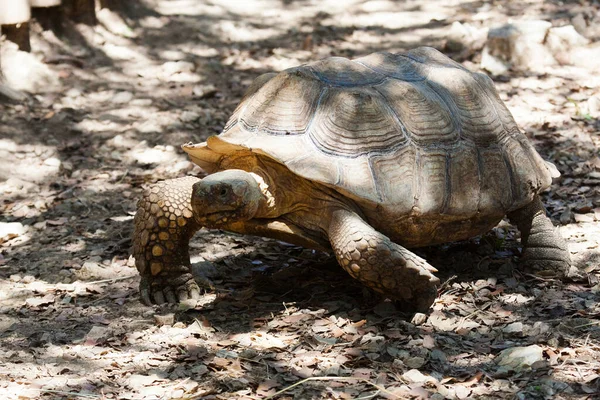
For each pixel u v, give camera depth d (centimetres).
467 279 952
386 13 2192
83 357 787
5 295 951
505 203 914
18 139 1463
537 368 736
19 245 1117
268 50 1939
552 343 779
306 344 799
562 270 948
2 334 847
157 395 711
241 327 847
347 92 869
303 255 1045
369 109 859
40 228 1171
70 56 1775
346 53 1944
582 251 1012
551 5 2161
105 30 1925
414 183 851
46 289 964
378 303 877
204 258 1041
